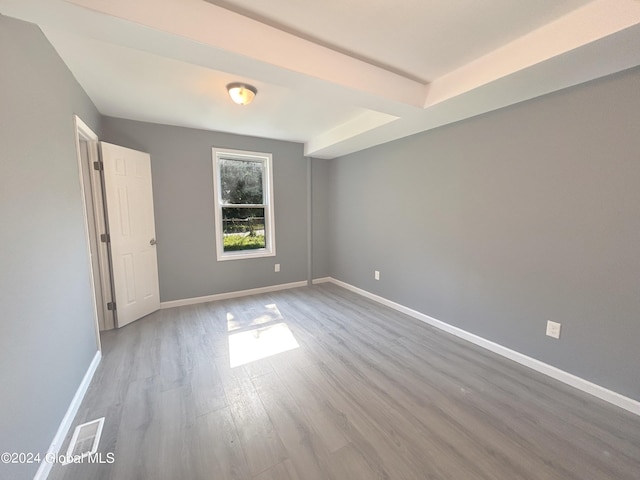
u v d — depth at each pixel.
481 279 2.63
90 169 2.79
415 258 3.33
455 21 1.57
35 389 1.35
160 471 1.38
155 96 2.62
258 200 4.40
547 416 1.75
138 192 3.23
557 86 1.95
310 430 1.65
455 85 2.12
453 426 1.68
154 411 1.80
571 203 2.00
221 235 4.03
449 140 2.84
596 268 1.91
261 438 1.59
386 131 3.11
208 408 1.83
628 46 1.46
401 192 3.47
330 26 1.65
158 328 3.05
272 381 2.12
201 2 1.46
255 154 4.16
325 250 5.02
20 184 1.32
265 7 1.50
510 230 2.38
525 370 2.27
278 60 1.70
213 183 3.88
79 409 1.82
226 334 2.91
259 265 4.37
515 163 2.31
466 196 2.72
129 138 3.31
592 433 1.62
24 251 1.32
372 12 1.52
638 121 1.69
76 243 2.05
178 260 3.73
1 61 1.21
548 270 2.15
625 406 1.81
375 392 1.99
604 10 1.38
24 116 1.38
